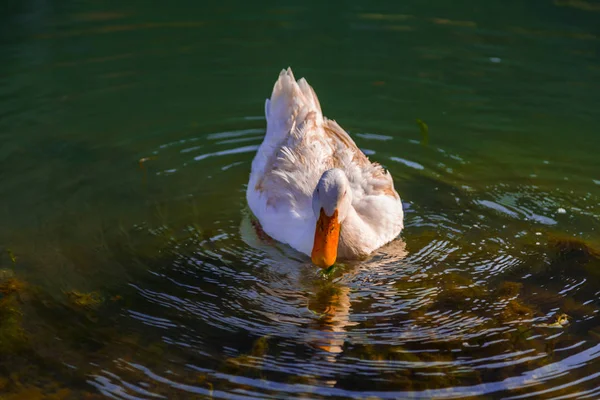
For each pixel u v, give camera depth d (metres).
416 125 12.70
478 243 9.77
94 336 7.93
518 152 11.92
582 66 14.38
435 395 7.18
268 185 10.20
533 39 15.41
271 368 7.51
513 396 7.17
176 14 16.52
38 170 11.18
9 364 7.51
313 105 11.24
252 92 13.68
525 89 13.69
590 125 12.61
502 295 8.69
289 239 9.77
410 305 8.54
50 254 9.30
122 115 12.82
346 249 9.45
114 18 16.20
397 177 11.30
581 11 16.66
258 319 8.28
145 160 11.64
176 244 9.70
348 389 7.26
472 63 14.58
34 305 8.35
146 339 7.90
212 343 7.86
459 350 7.79
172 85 13.80
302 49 15.10
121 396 7.14
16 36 15.18
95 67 14.23
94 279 8.88
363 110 13.11
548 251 9.55
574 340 7.93
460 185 11.09
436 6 17.00
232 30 15.84
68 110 12.85
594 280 8.93
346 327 8.15
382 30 15.88
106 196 10.67
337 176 8.70
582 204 10.56
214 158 11.83
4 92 13.22
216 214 10.45
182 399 7.11
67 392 7.18
